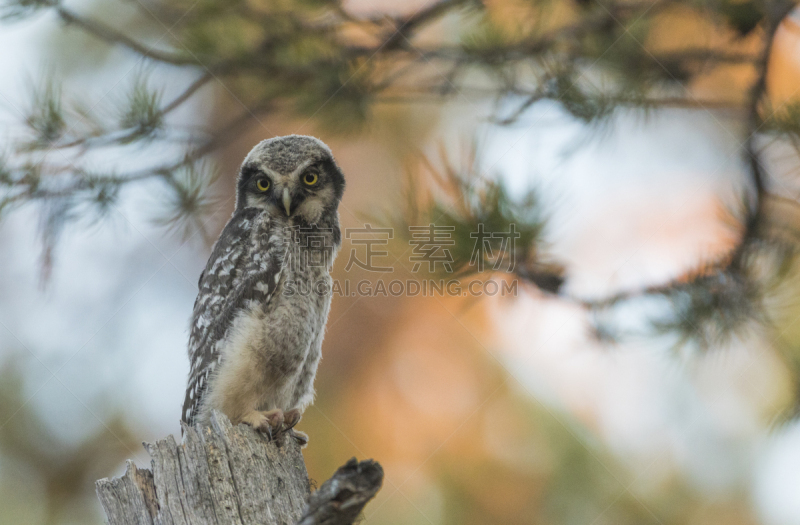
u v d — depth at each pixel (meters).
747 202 8.59
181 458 6.05
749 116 9.30
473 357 13.98
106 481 5.98
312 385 9.26
